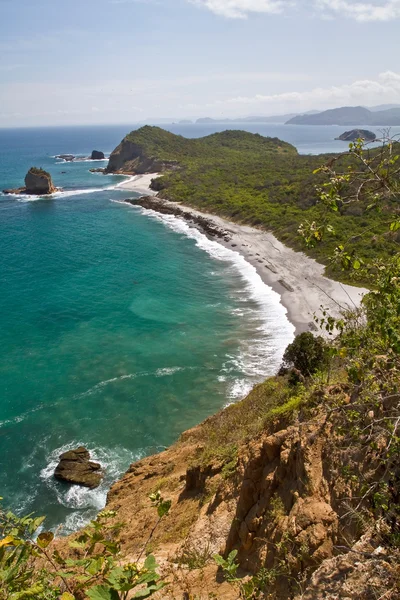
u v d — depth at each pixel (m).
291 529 6.82
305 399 9.96
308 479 7.29
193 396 28.34
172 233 71.31
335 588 4.92
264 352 33.09
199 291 45.94
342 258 6.71
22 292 46.06
